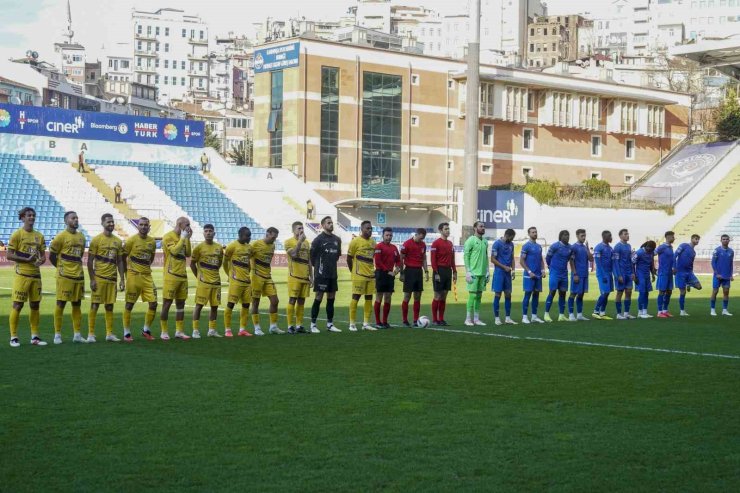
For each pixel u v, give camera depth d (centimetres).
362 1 16200
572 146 7569
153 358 1399
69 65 14600
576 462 777
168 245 1662
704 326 2055
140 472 738
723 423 938
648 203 6825
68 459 775
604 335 1823
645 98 7800
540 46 15938
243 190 5916
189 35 18550
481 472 744
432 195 6862
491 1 16550
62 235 1569
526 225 6431
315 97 6266
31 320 1561
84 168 5484
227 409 990
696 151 7738
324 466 759
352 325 1872
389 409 997
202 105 14225
